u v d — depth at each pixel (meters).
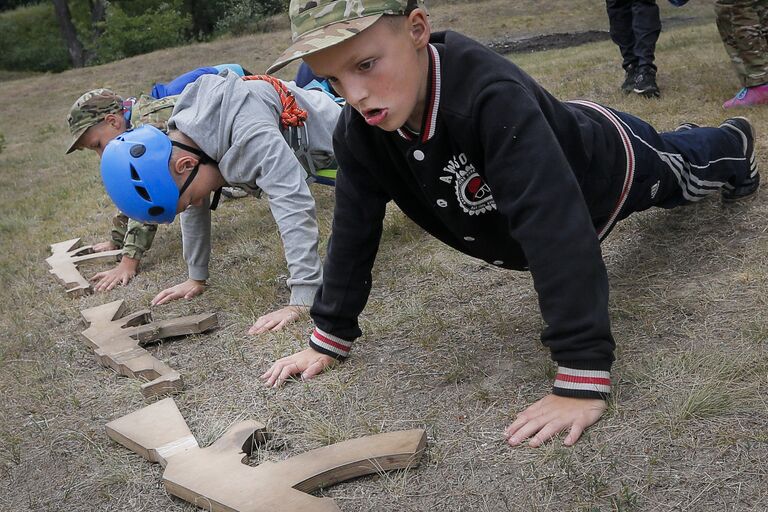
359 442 2.02
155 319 3.32
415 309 2.84
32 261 4.58
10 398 2.75
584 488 1.77
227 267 3.85
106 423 2.46
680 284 2.63
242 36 23.09
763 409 1.92
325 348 2.53
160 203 2.91
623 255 2.97
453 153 2.04
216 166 3.12
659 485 1.74
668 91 5.46
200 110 3.06
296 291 3.03
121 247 4.59
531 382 2.23
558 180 1.89
